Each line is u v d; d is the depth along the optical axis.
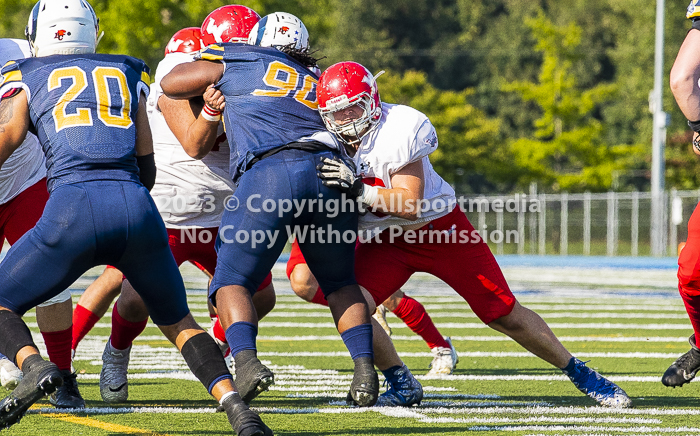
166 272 12.85
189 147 15.27
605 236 117.31
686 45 15.45
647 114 161.62
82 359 23.27
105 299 18.64
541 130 122.62
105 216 12.21
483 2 197.25
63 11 13.59
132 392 17.97
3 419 11.72
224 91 14.40
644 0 161.00
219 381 12.45
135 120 13.41
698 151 15.93
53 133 12.70
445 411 15.75
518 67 183.62
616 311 39.34
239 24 16.66
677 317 36.78
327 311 39.25
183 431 13.59
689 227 16.23
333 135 14.40
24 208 16.19
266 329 31.91
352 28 183.12
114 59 13.62
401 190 14.62
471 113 128.75
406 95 129.25
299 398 17.28
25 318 34.22
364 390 13.58
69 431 13.57
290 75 14.38
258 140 13.80
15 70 13.22
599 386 16.36
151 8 89.94
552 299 45.84
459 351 26.00
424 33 193.38
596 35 181.12
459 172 124.38
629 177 167.12
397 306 21.00
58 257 12.22
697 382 19.78
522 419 14.95
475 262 16.36
